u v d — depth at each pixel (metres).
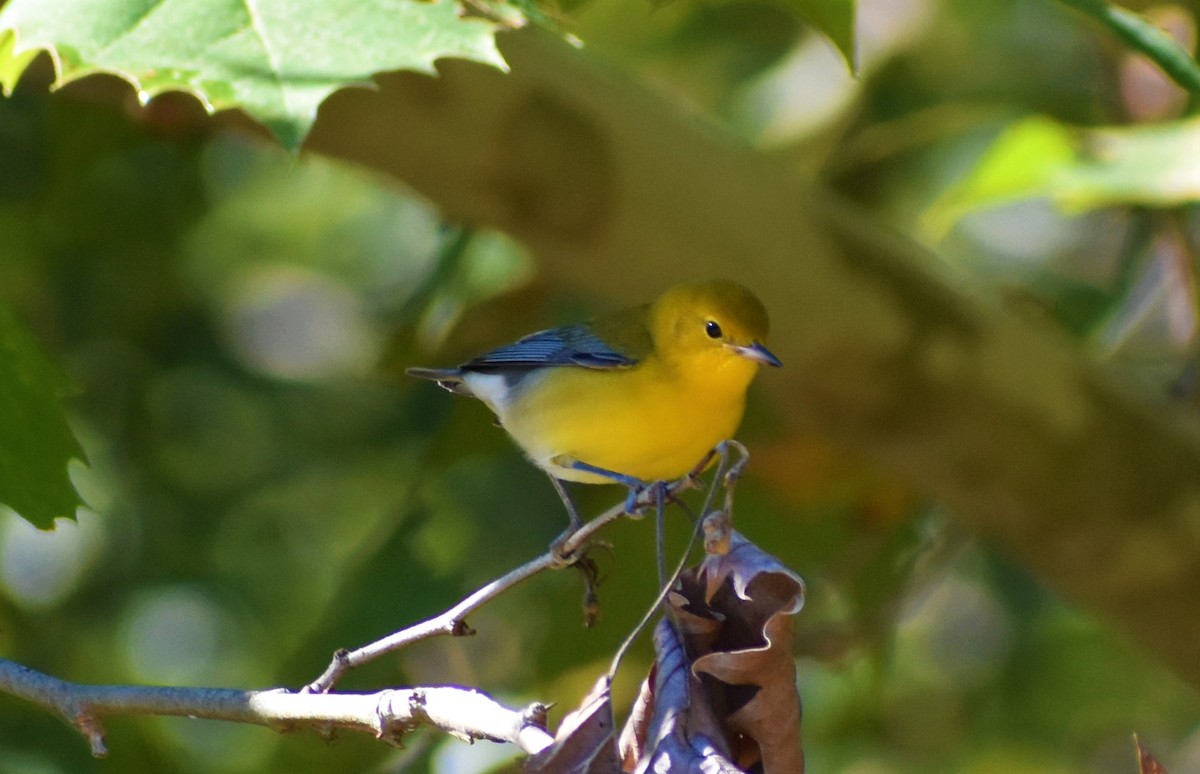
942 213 10.94
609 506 12.20
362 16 5.57
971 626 16.12
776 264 10.48
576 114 9.86
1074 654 15.08
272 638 14.89
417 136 9.75
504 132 9.79
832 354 10.73
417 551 11.91
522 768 4.97
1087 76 14.47
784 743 5.00
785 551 12.28
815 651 11.74
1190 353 12.33
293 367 16.69
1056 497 11.09
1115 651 14.95
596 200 10.09
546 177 9.95
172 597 14.79
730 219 10.33
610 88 10.08
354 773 11.45
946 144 14.45
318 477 15.62
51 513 6.87
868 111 14.27
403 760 11.13
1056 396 10.96
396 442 15.24
